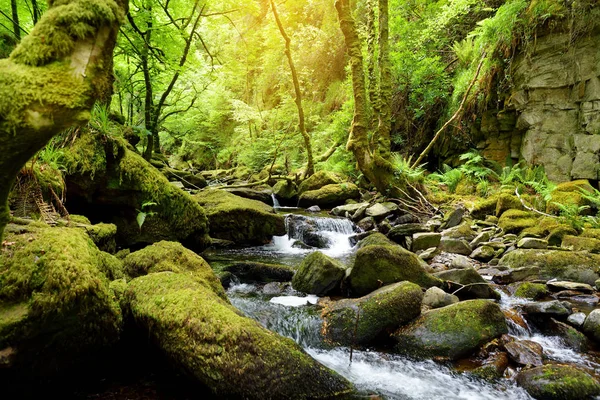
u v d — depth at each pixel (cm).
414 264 417
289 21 1856
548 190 706
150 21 671
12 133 84
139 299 247
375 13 1127
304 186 1053
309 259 448
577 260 477
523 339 323
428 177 1022
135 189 491
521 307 378
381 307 330
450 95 1116
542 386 253
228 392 205
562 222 623
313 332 335
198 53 1191
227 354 208
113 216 493
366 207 845
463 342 302
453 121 1039
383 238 640
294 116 1562
